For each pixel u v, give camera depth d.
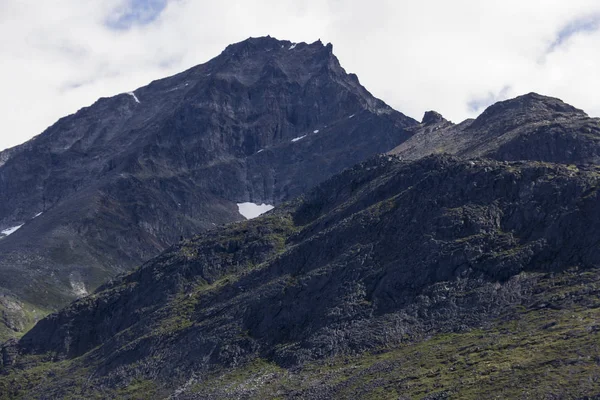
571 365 178.88
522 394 173.75
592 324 193.88
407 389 193.62
